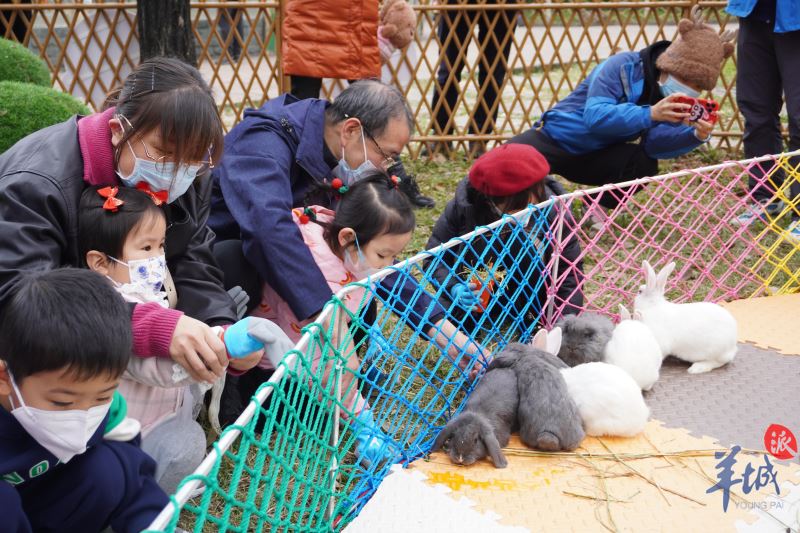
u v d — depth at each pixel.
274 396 1.78
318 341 2.09
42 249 2.01
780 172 5.17
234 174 2.81
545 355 2.74
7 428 1.65
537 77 10.45
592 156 4.89
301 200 2.99
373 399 3.10
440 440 2.51
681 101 4.49
